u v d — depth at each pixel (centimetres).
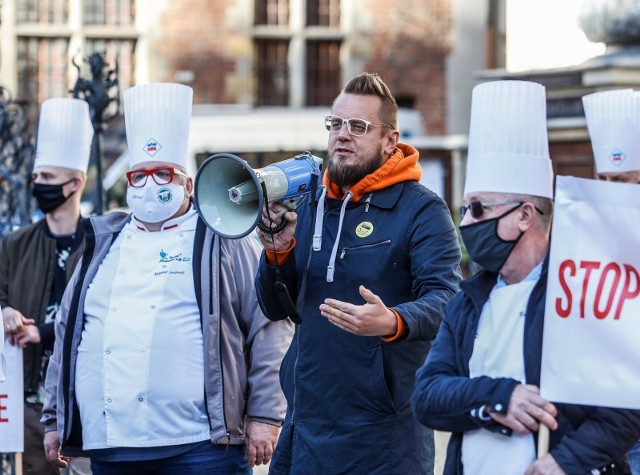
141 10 2223
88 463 717
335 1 2280
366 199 570
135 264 621
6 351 717
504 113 464
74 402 626
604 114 682
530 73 1155
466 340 466
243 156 1869
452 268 557
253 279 624
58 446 663
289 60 2272
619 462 450
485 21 2223
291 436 573
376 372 551
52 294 744
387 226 566
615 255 440
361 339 554
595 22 1170
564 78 1132
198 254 616
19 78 2228
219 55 2241
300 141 1883
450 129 2238
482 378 450
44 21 2231
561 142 1142
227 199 538
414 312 529
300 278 573
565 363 438
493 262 465
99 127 977
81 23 2228
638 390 436
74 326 627
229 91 2244
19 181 1082
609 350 438
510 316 458
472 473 455
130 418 605
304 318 568
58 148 748
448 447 473
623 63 1105
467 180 475
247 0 2233
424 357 561
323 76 2284
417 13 2241
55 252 748
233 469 614
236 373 616
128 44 2239
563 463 432
